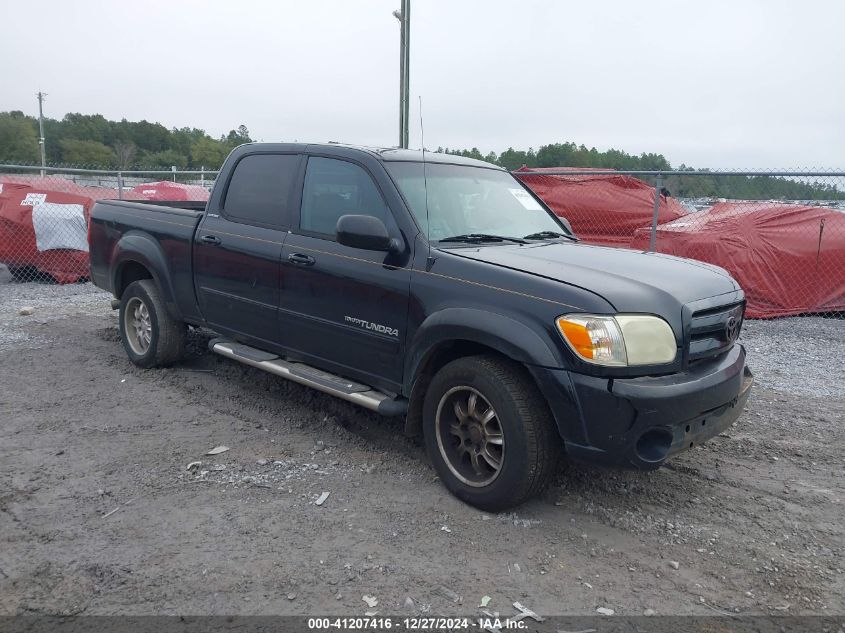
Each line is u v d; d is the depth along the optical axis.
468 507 3.87
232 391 5.75
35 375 6.05
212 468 4.26
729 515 3.91
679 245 10.17
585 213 12.95
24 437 4.68
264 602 2.97
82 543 3.39
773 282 9.88
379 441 4.84
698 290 3.89
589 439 3.46
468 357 3.82
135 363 6.33
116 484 4.02
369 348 4.36
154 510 3.72
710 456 4.75
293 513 3.73
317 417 5.22
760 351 7.94
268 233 5.00
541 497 4.04
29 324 8.13
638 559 3.42
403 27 11.59
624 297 3.53
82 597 2.97
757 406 5.84
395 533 3.56
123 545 3.38
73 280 11.79
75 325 8.13
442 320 3.86
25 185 11.93
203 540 3.44
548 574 3.25
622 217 12.82
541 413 3.60
